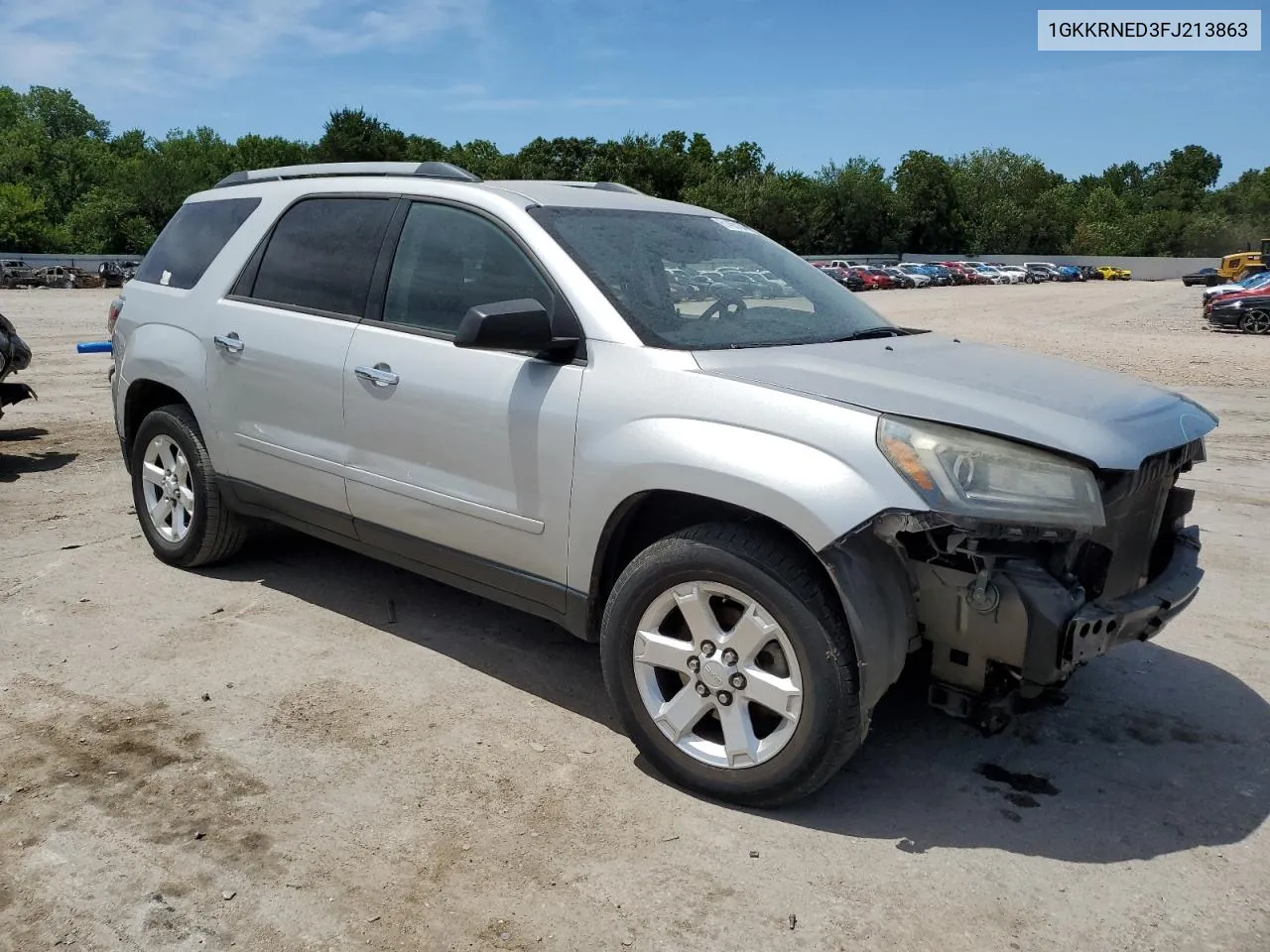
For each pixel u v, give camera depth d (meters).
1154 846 2.88
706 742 3.08
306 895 2.59
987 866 2.77
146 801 2.98
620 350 3.20
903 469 2.64
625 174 87.06
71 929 2.45
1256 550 5.62
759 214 87.00
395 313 3.84
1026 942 2.47
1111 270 84.25
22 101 102.44
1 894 2.57
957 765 3.30
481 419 3.46
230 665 3.91
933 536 2.84
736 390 2.95
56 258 42.34
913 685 3.56
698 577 2.96
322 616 4.42
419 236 3.84
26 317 21.17
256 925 2.48
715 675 2.98
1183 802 3.11
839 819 2.98
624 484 3.08
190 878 2.64
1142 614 2.89
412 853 2.77
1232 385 12.98
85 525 5.69
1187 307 36.25
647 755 3.17
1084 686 3.90
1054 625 2.65
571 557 3.31
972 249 102.19
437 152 90.62
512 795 3.06
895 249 94.62
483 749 3.34
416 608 4.54
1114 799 3.12
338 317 4.01
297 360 4.07
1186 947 2.46
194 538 4.73
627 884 2.66
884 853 2.81
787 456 2.78
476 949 2.42
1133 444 2.81
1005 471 2.64
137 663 3.90
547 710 3.63
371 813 2.95
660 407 3.05
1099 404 3.01
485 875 2.69
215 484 4.64
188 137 85.69
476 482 3.52
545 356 3.35
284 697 3.66
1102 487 2.77
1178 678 3.98
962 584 2.75
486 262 3.61
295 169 4.61
